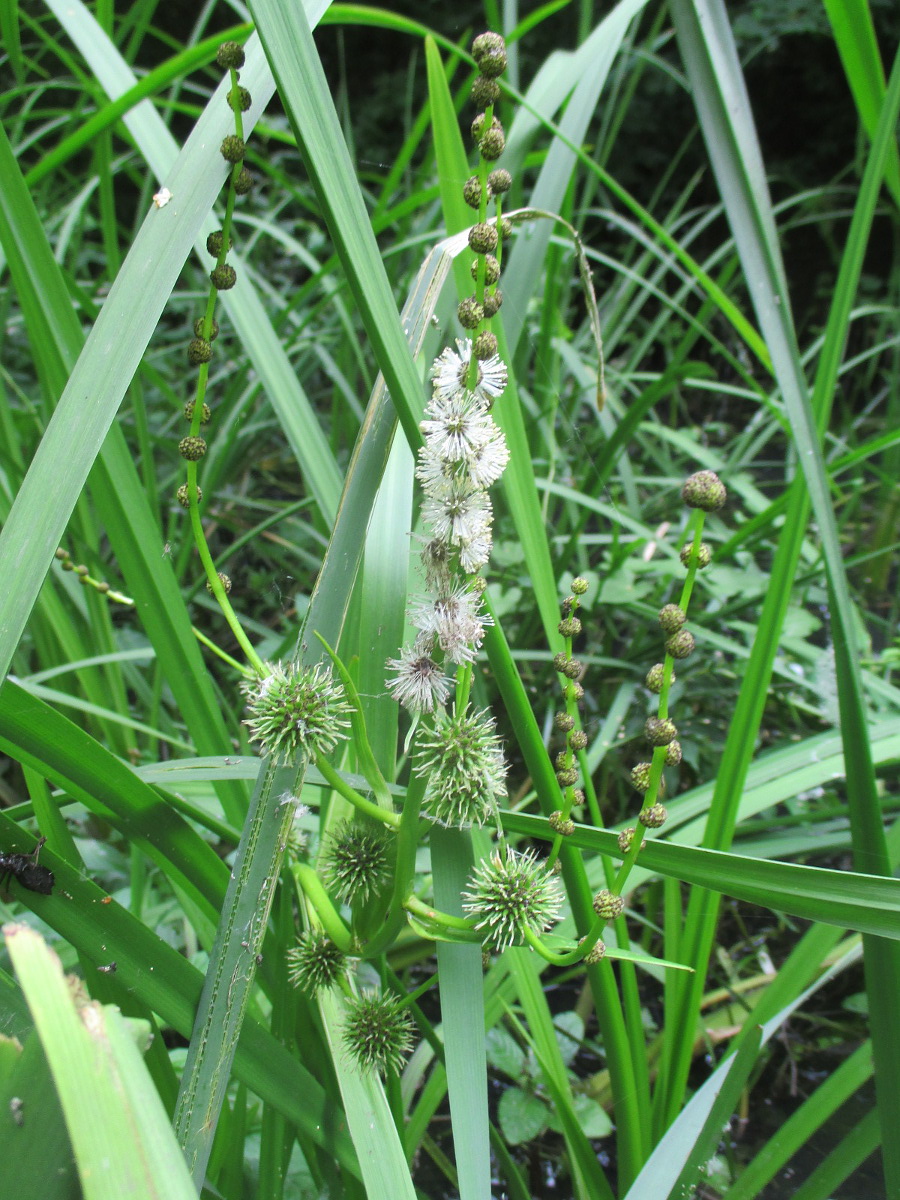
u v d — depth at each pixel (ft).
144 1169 0.40
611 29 1.35
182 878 0.88
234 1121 0.87
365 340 2.49
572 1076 1.38
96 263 3.70
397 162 1.93
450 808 0.65
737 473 2.52
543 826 0.77
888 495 2.44
